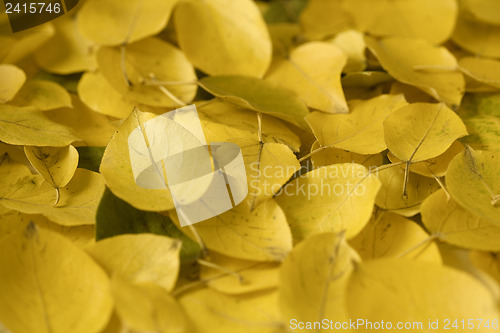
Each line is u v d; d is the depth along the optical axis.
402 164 0.49
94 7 0.56
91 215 0.48
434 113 0.50
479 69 0.54
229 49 0.55
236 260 0.47
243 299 0.45
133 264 0.46
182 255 0.47
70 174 0.49
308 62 0.55
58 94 0.54
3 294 0.44
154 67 0.55
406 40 0.56
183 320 0.44
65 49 0.57
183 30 0.56
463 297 0.45
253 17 0.56
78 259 0.46
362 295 0.45
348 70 0.55
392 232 0.48
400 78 0.53
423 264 0.45
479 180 0.48
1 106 0.51
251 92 0.53
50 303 0.45
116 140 0.48
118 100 0.53
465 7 0.59
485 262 0.47
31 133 0.50
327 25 0.59
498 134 0.51
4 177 0.50
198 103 0.52
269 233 0.47
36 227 0.46
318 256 0.46
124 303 0.44
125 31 0.55
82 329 0.44
